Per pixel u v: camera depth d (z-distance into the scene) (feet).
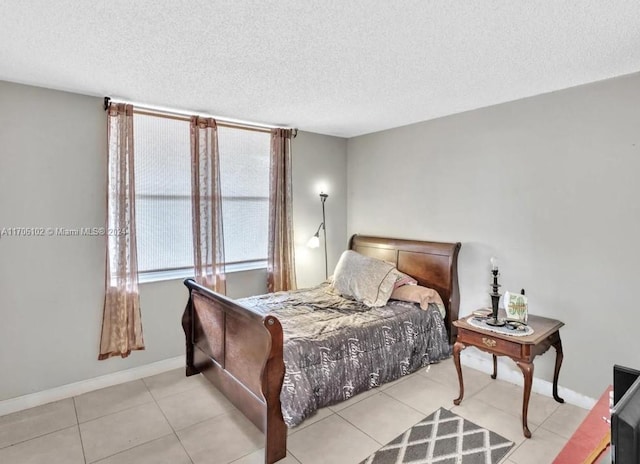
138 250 10.33
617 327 8.22
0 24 5.74
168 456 7.00
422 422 8.04
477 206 10.76
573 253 8.85
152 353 10.45
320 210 14.38
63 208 9.05
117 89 8.91
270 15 5.50
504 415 8.29
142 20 5.65
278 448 6.83
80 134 9.21
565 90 8.86
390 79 8.27
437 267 11.50
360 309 10.53
